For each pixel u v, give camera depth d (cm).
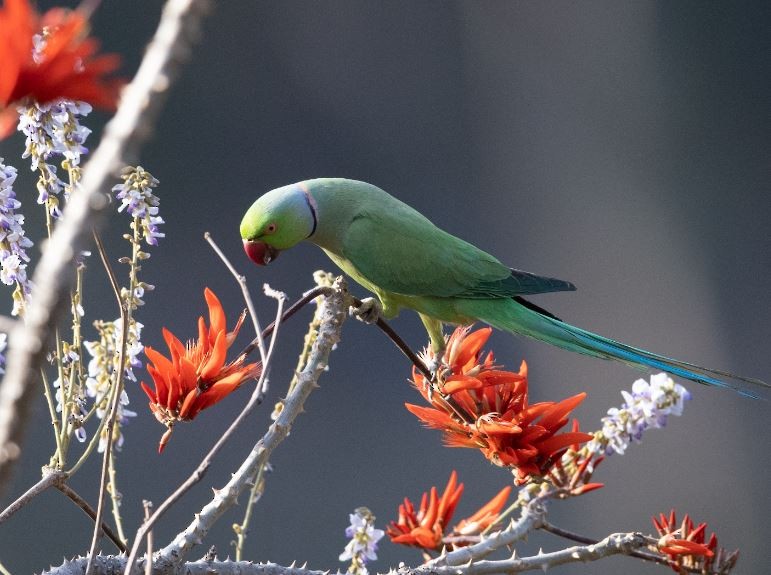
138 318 1312
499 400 325
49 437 998
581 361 1380
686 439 1376
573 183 1664
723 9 1697
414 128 1681
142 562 256
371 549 313
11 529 969
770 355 1495
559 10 1703
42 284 120
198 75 1597
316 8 1673
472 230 1644
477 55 1711
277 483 1190
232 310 1351
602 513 1307
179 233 1478
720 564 307
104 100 126
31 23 123
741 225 1616
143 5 1563
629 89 1698
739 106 1678
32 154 269
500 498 346
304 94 1656
